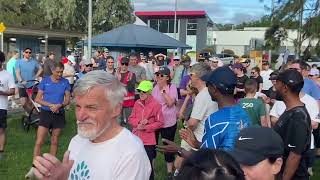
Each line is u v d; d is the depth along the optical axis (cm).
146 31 2692
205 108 527
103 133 279
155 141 716
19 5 5316
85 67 1506
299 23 3161
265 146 259
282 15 3225
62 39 4038
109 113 280
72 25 4950
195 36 6750
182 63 1466
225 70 389
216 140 374
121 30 2670
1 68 866
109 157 275
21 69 1241
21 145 1038
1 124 887
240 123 374
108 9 4919
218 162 156
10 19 5091
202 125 532
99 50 2606
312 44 3069
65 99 823
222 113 379
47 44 3828
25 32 3625
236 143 269
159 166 873
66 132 1189
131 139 281
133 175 272
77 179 281
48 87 812
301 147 399
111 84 280
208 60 1500
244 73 1267
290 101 416
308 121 406
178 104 910
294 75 412
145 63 1769
